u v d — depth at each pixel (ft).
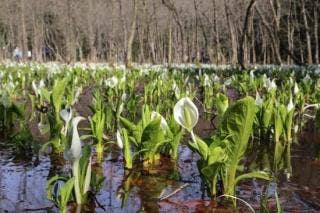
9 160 11.60
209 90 25.96
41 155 12.17
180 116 8.91
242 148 8.35
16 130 16.42
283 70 44.24
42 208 7.94
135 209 7.97
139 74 42.22
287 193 9.05
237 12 114.11
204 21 159.53
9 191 8.91
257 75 41.19
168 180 9.87
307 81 24.82
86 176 8.07
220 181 9.34
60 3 138.82
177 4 130.52
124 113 20.24
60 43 167.12
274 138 14.75
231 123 8.32
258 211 7.96
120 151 12.84
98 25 148.36
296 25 117.08
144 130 10.66
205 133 16.38
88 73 45.39
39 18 146.41
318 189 9.37
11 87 26.66
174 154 11.64
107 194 8.83
